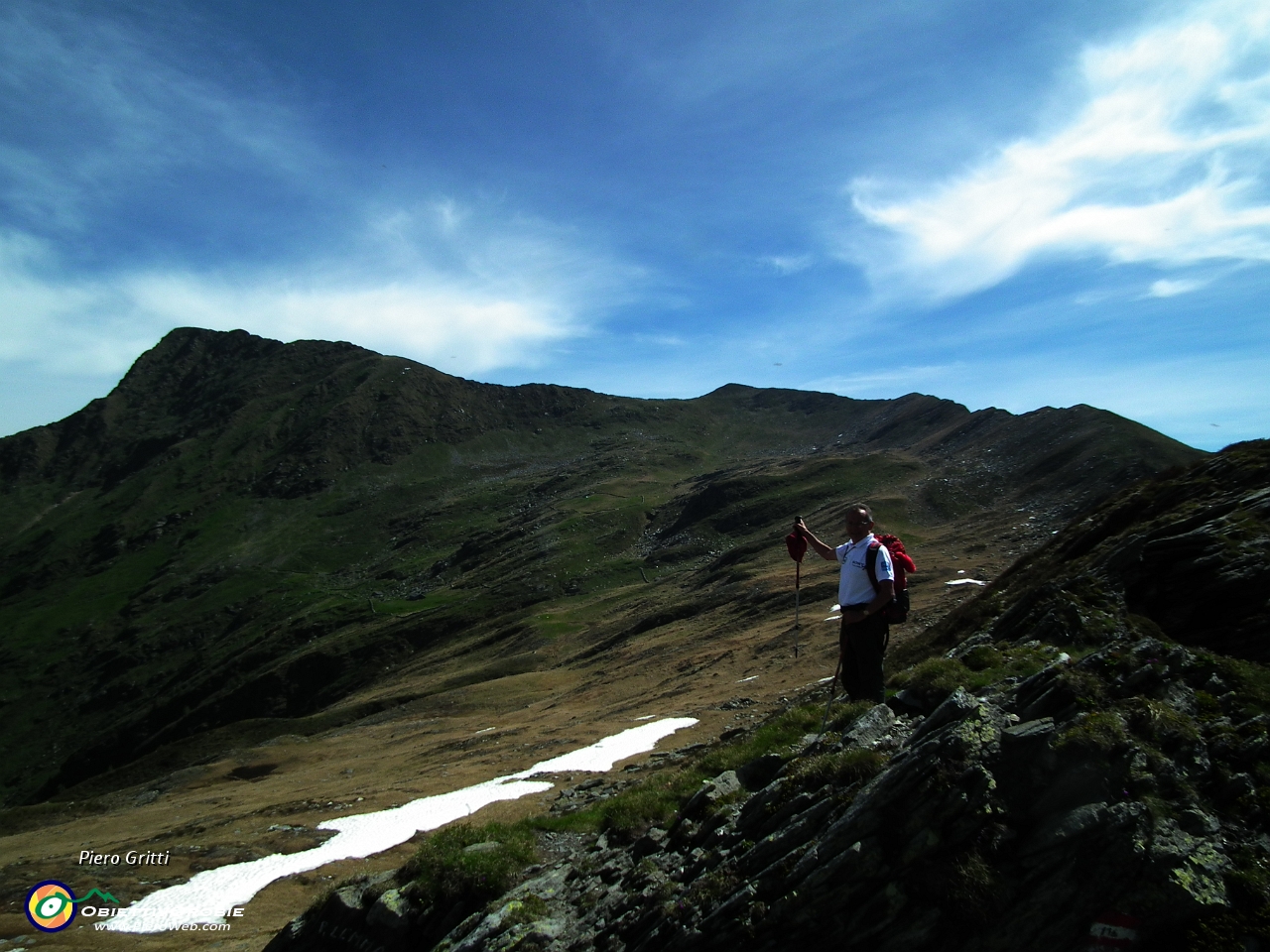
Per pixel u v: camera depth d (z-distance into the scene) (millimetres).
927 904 6184
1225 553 8484
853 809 6652
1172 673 7012
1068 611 8891
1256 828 6070
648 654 57750
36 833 34531
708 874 7133
